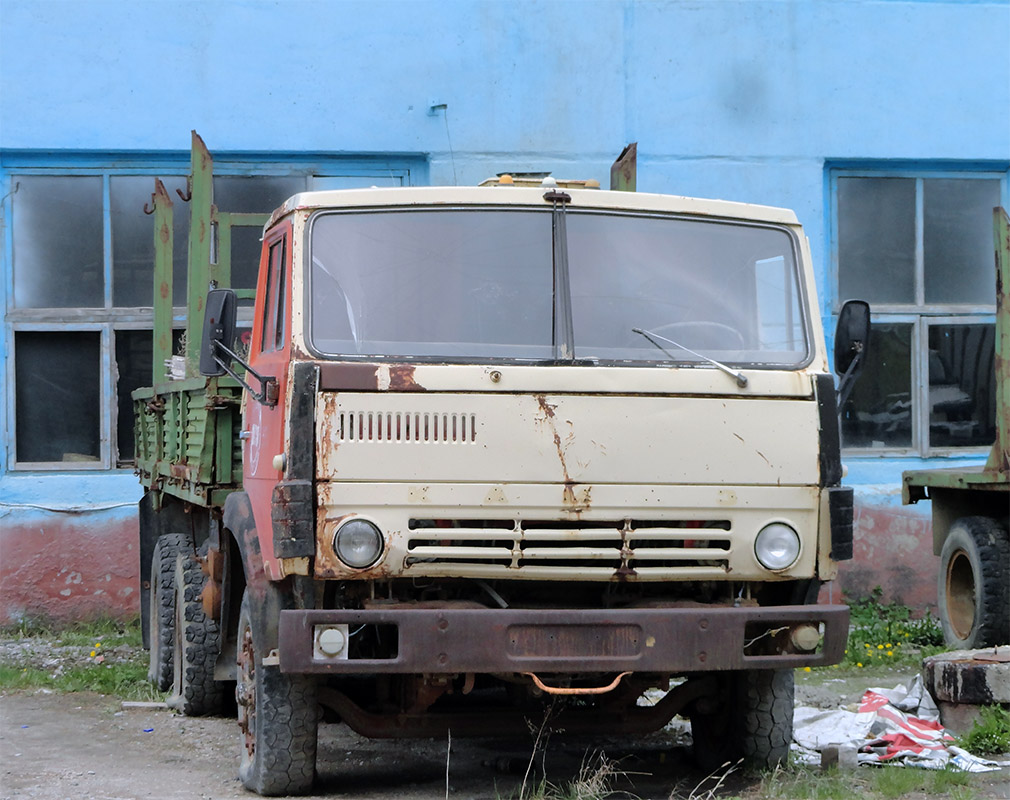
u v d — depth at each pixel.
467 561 8.92
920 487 16.92
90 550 19.33
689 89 20.62
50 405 19.80
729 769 10.59
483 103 20.25
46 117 19.48
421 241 9.53
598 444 9.05
